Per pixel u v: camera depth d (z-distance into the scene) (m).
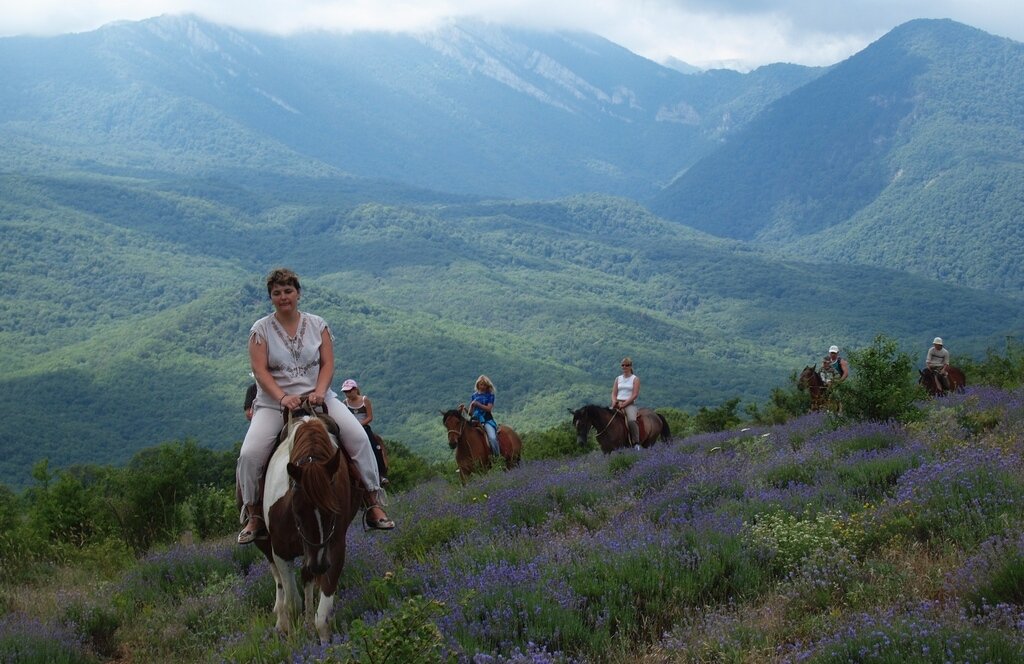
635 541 7.91
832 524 7.79
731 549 7.49
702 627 6.13
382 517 7.27
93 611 8.65
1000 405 14.94
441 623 6.34
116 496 15.42
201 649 7.61
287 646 6.51
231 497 15.72
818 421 16.69
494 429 18.16
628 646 6.16
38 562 13.24
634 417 19.70
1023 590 5.80
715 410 30.28
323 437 6.68
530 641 5.78
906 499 8.28
